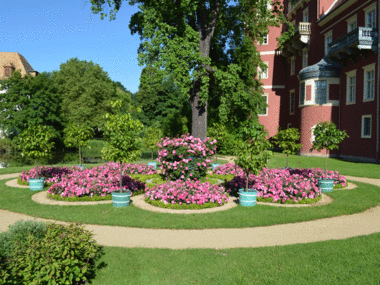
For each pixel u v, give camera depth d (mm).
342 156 25406
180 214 8375
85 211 8711
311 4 31562
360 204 9477
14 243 4266
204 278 4527
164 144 12461
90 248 4555
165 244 6016
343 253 5309
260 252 5453
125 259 5203
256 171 9172
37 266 3982
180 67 16562
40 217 8094
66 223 7520
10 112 41969
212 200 9406
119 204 9305
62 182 10883
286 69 37000
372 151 21969
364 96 22891
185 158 12250
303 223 7598
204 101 17641
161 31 17109
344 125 25406
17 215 8352
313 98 26688
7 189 12188
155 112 59812
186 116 40938
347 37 23250
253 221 7625
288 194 10156
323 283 4281
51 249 4078
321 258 5121
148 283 4398
